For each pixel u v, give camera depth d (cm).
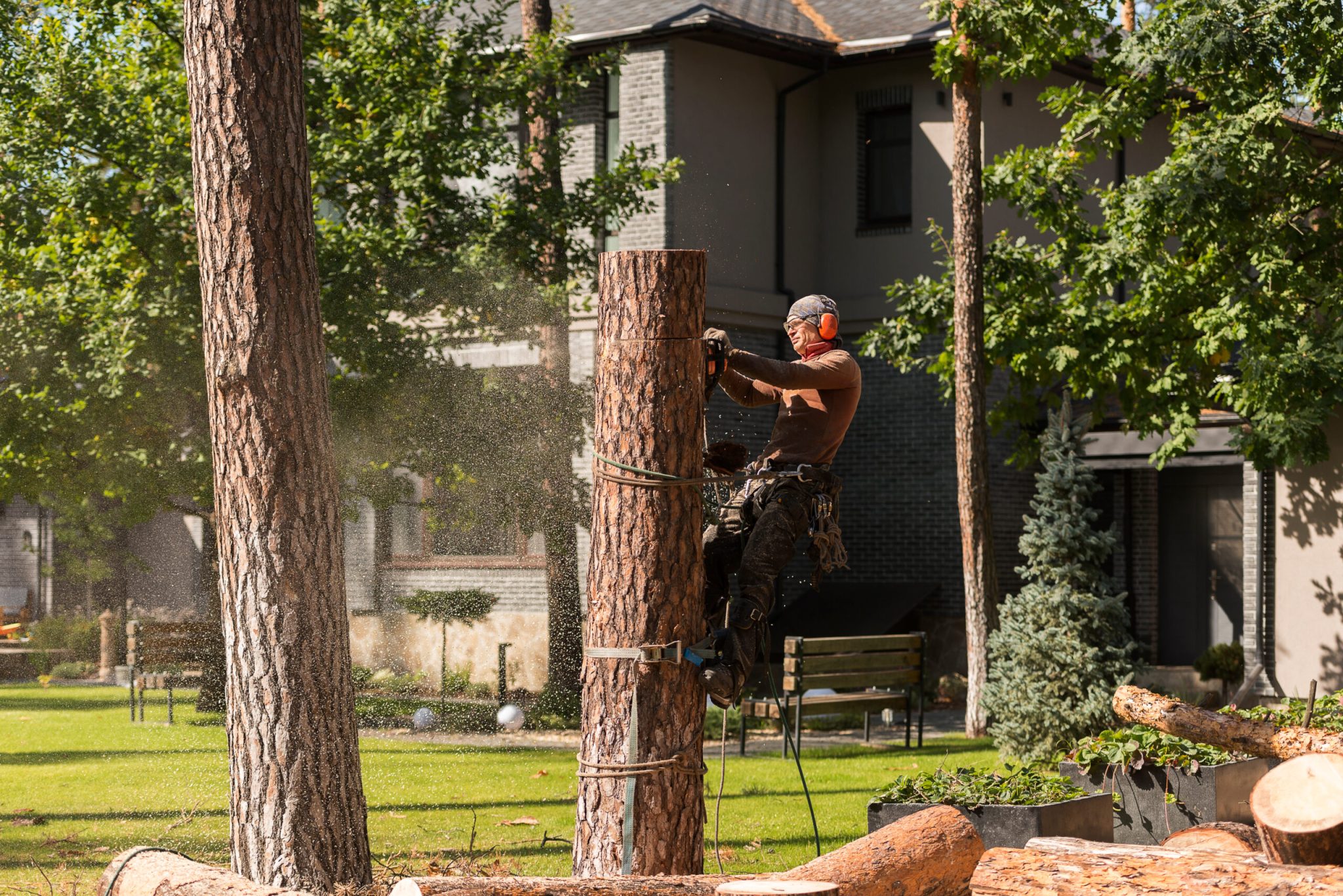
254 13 745
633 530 667
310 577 735
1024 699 1584
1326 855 603
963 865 736
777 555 670
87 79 1692
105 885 641
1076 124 1897
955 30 1848
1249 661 2030
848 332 2638
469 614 2411
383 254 1661
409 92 1762
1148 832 977
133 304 1564
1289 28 1648
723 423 2366
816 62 2584
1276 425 1661
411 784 1391
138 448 1706
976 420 1869
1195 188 1655
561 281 1859
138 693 2253
